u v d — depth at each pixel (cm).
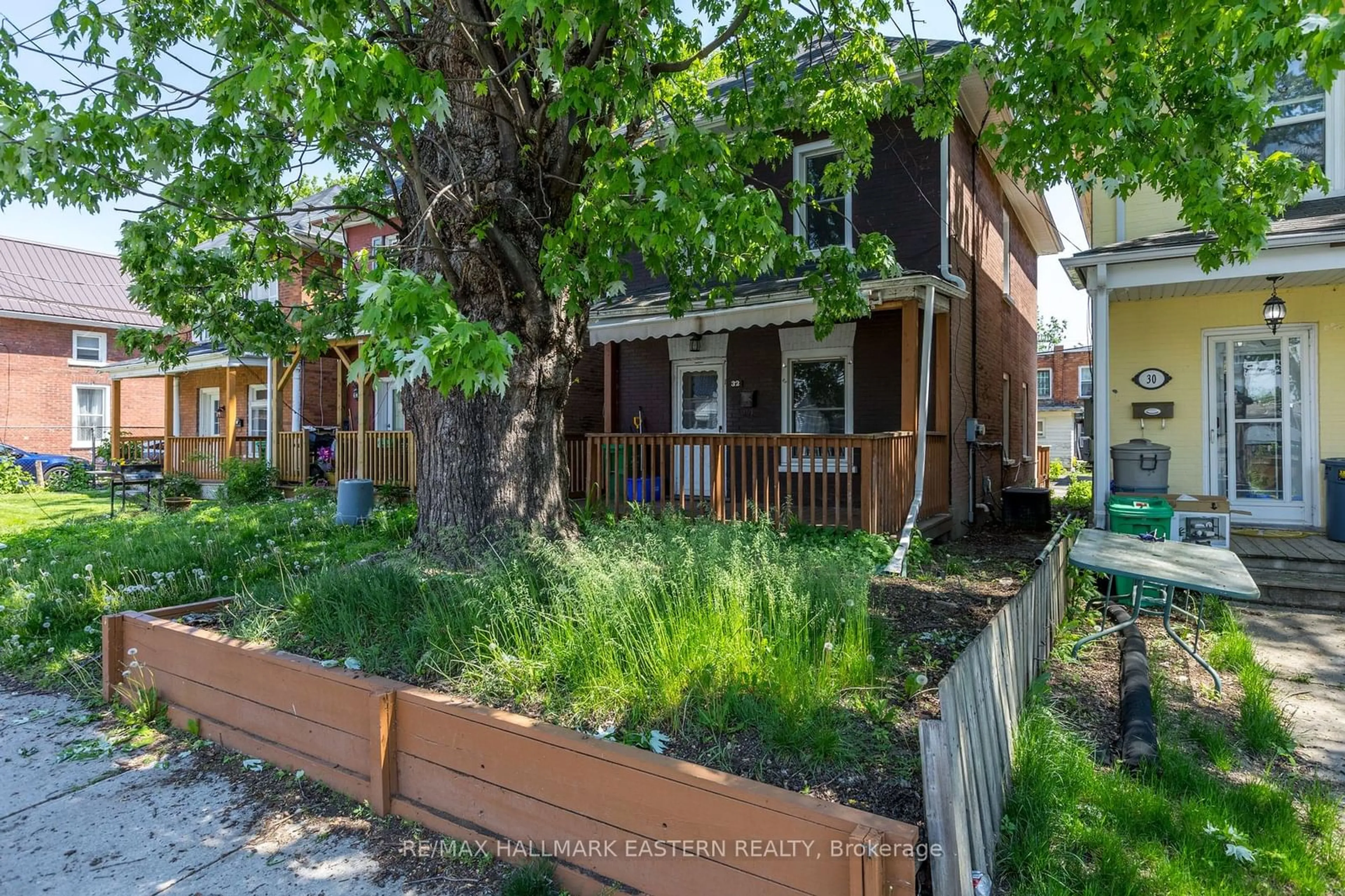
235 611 495
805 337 1142
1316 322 846
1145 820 308
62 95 473
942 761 229
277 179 616
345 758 359
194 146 507
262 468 1473
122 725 450
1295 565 719
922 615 535
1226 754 375
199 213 557
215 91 461
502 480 566
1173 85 511
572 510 796
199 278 714
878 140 1065
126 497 1526
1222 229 523
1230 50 472
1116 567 455
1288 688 483
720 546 523
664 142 706
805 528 826
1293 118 871
